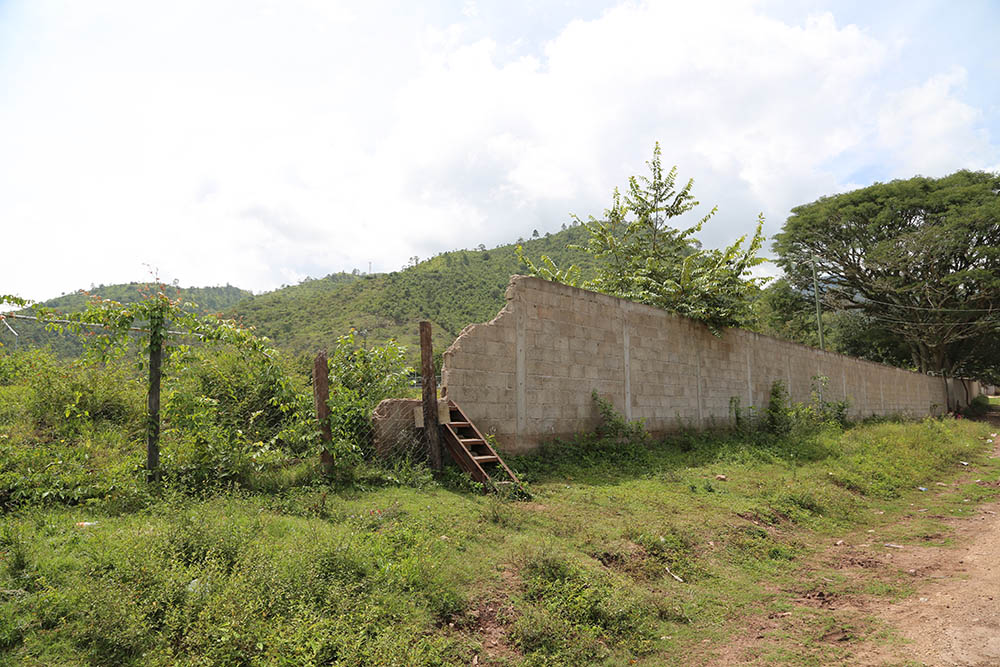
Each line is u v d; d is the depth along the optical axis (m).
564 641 4.32
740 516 8.03
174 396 6.55
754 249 14.96
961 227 30.42
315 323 76.56
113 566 4.06
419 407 8.16
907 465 13.43
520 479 8.30
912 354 38.44
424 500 6.57
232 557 4.38
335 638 3.68
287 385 7.46
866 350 40.78
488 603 4.62
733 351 16.36
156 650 3.37
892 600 5.81
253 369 8.03
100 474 5.83
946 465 14.82
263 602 3.82
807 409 18.05
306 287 126.00
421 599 4.37
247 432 7.66
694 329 14.80
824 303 37.66
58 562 4.02
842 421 20.75
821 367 22.06
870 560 7.18
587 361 11.48
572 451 10.33
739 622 5.22
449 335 72.44
